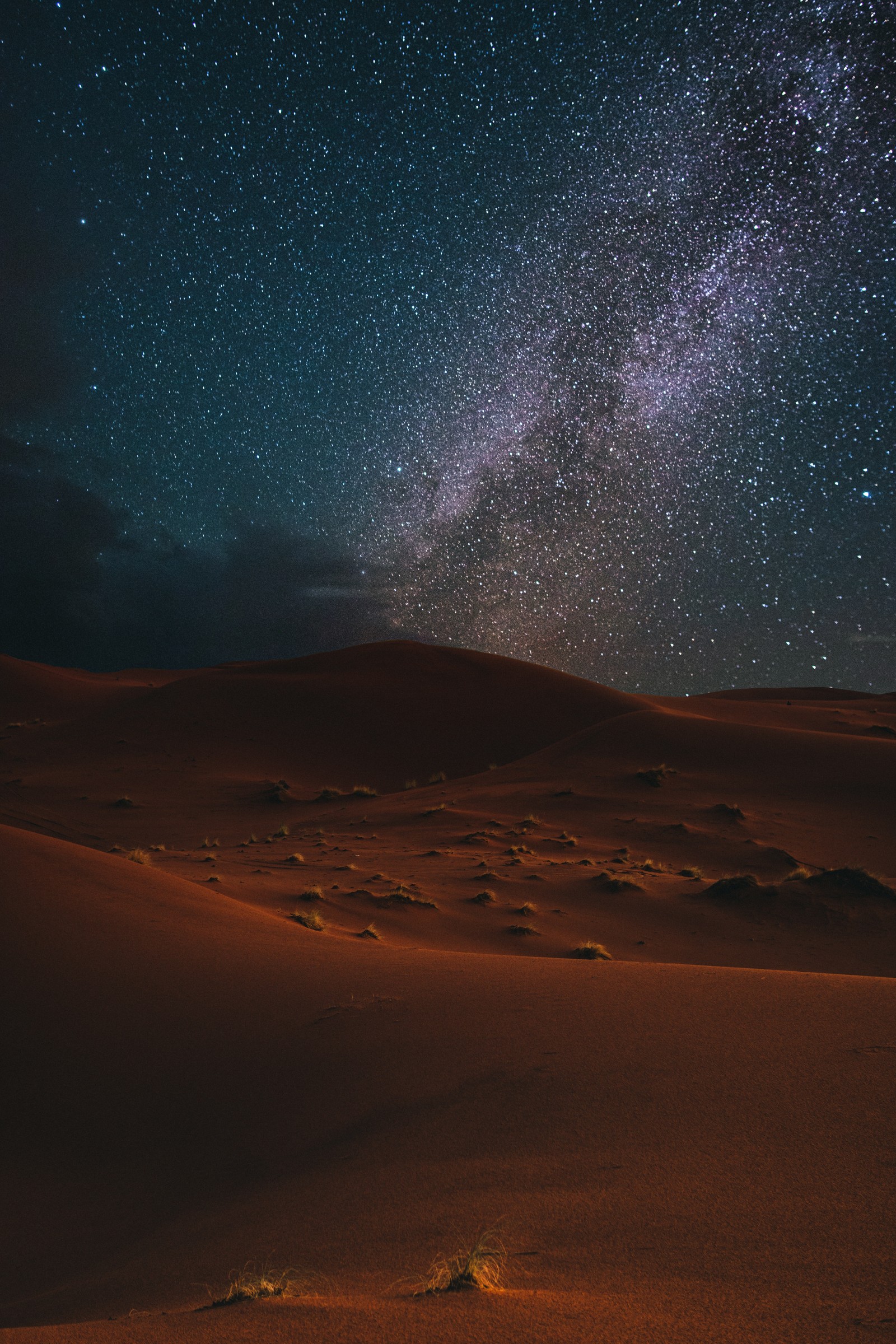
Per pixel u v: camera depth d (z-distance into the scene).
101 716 67.50
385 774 59.50
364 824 38.06
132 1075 8.27
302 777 57.28
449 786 45.84
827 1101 5.89
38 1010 9.47
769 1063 6.76
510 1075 7.16
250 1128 7.16
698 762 44.22
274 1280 4.06
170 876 15.75
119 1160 7.02
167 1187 6.50
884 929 21.53
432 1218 4.76
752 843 32.00
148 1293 4.43
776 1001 8.59
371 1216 4.97
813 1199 4.41
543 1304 3.32
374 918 18.95
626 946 19.73
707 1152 5.22
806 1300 3.25
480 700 73.31
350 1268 4.17
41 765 56.12
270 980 10.55
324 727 65.69
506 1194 4.98
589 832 33.88
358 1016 9.16
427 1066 7.68
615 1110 6.16
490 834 33.22
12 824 37.94
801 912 22.41
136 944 11.52
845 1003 8.35
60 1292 4.89
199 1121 7.41
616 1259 3.87
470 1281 3.60
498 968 11.09
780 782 40.91
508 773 45.75
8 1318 4.59
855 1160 4.90
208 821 42.81
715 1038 7.50
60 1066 8.47
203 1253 4.97
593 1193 4.80
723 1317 3.11
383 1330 3.10
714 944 20.36
